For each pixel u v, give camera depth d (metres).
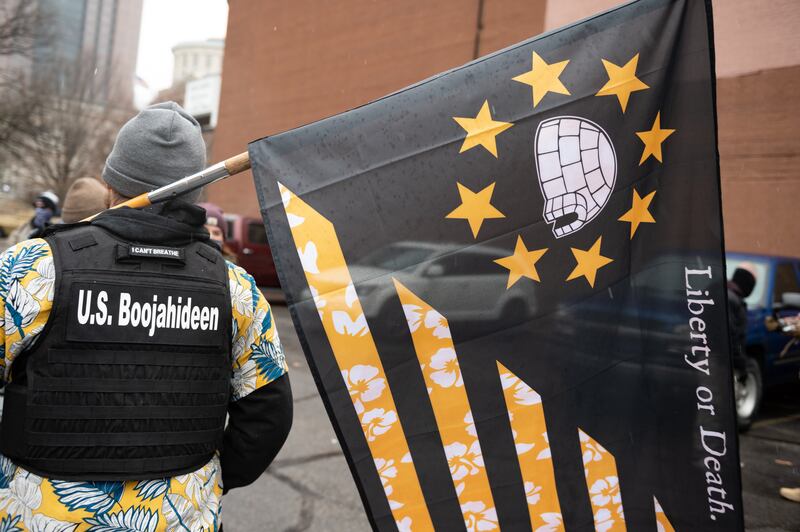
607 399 1.49
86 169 39.41
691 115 1.51
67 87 37.94
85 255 1.28
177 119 1.50
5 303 1.22
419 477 1.41
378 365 1.41
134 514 1.24
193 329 1.33
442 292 1.44
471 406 1.44
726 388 1.46
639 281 1.51
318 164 1.42
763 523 3.77
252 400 1.44
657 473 1.50
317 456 4.49
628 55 1.52
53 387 1.22
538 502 1.46
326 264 1.40
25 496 1.21
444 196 1.46
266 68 19.97
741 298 5.62
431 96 1.48
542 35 1.52
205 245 1.43
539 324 1.48
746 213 8.77
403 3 15.66
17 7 29.92
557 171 1.50
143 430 1.26
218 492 1.43
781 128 8.30
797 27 8.02
